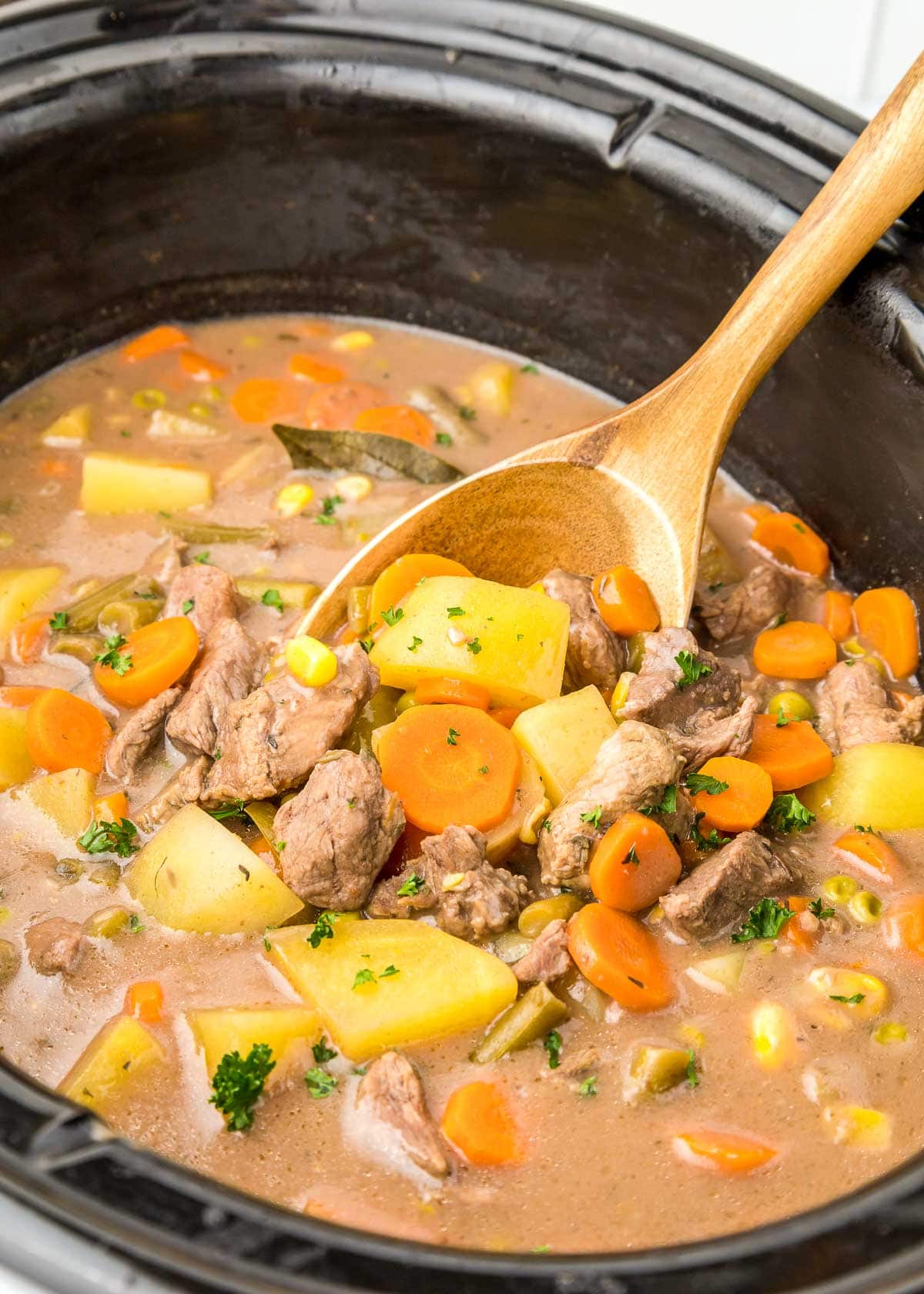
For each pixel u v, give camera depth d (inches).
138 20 20.7
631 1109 16.2
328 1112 16.0
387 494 20.9
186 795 17.6
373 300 22.9
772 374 20.2
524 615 18.2
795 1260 13.3
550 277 21.8
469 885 16.9
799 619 20.1
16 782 18.0
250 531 20.3
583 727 17.9
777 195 19.5
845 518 20.3
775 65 25.4
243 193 21.9
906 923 17.2
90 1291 13.1
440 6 20.7
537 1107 16.2
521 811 17.7
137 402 21.9
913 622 19.6
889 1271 13.3
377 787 17.0
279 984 16.7
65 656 19.1
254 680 18.4
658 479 18.9
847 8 24.9
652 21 25.4
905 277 18.6
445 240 22.1
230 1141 15.9
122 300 22.2
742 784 17.7
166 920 17.1
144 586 19.6
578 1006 16.7
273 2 20.8
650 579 19.2
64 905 17.2
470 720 17.7
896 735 18.4
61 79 20.4
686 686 18.4
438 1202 15.6
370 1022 16.3
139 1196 13.4
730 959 17.0
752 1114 16.2
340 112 21.0
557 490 19.1
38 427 21.5
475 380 22.4
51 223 21.1
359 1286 13.1
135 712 18.6
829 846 17.9
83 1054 16.4
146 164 21.2
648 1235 15.5
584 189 20.7
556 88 20.4
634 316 21.5
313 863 16.8
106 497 20.6
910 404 18.7
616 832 17.0
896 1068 16.5
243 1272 13.1
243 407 21.8
